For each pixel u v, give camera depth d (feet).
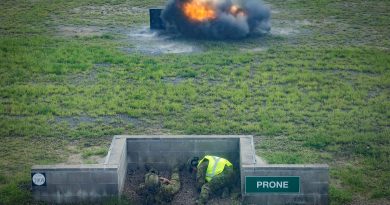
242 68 338.34
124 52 370.53
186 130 257.96
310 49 374.22
